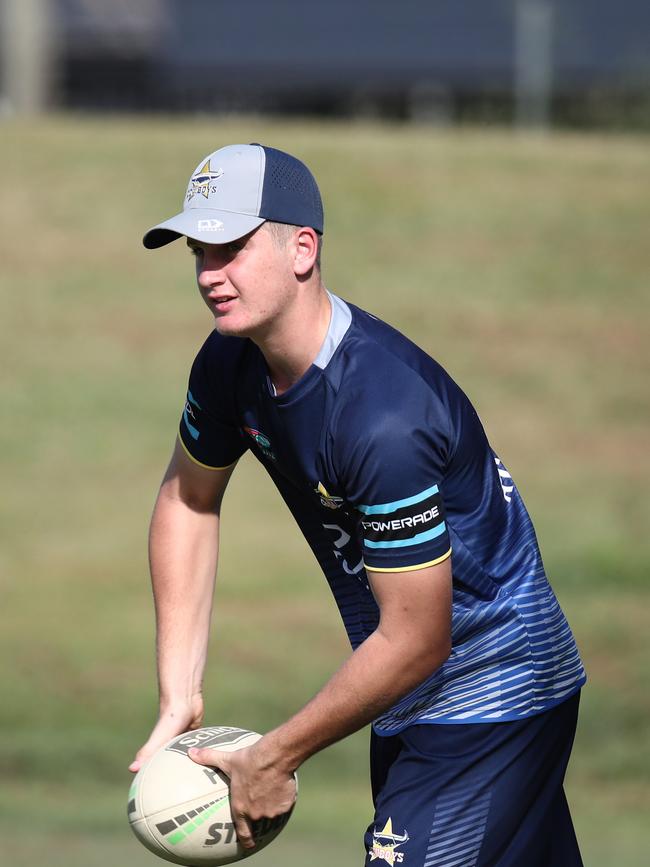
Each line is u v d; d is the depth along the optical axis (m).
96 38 152.38
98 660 40.59
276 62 155.00
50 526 52.59
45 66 120.44
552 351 71.06
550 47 148.62
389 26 157.88
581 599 46.00
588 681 39.19
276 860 22.38
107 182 87.75
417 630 11.27
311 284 11.36
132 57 154.25
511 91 146.38
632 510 54.53
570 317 75.12
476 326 73.50
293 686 38.62
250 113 157.50
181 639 13.48
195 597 13.56
